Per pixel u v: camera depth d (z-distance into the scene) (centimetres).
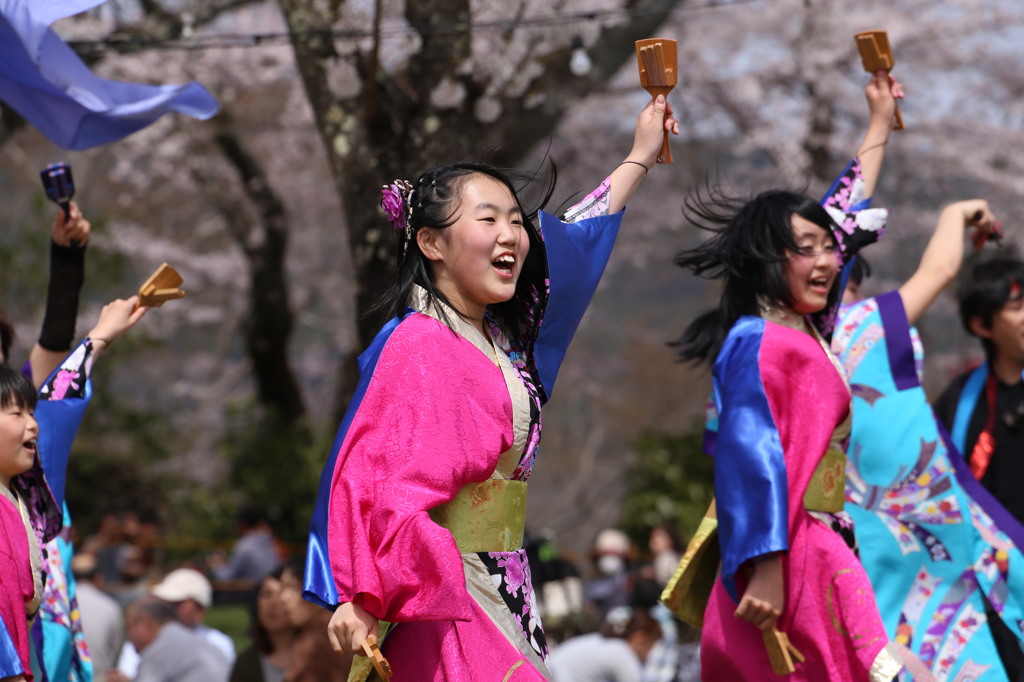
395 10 1962
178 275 1129
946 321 4741
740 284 1063
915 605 1170
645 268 5878
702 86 3903
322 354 5700
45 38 1055
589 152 4100
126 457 4572
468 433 812
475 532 825
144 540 3997
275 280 4444
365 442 795
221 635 1956
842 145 3800
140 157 4569
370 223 1788
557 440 6812
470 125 1934
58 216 1128
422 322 838
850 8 3644
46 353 1149
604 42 2252
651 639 2078
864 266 1264
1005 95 3988
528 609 848
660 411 6378
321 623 1334
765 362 989
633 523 4191
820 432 984
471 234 838
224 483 4631
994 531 1182
